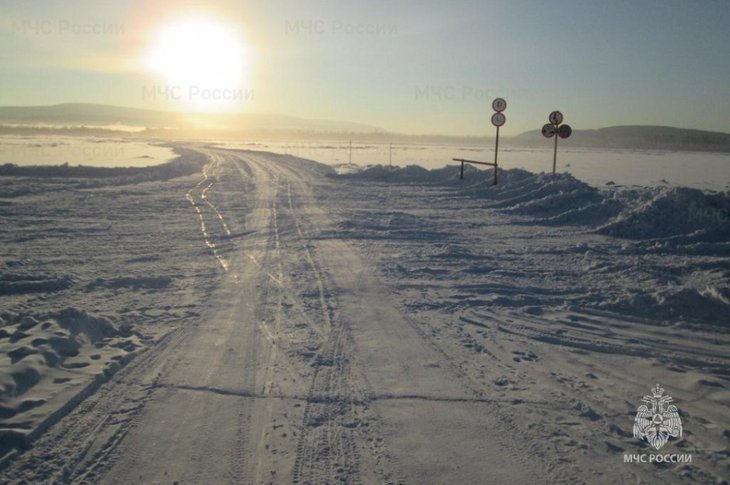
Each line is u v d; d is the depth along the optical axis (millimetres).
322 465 3953
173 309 7484
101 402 4812
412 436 4363
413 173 28391
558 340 6648
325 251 11359
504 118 22938
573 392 5227
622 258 10969
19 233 12703
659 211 13836
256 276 9297
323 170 33969
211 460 3988
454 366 5773
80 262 10125
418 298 8219
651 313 7715
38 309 7273
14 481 3668
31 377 5070
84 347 6016
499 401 5000
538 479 3824
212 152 54188
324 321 7098
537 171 37938
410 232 13711
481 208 18328
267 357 5895
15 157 36219
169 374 5426
